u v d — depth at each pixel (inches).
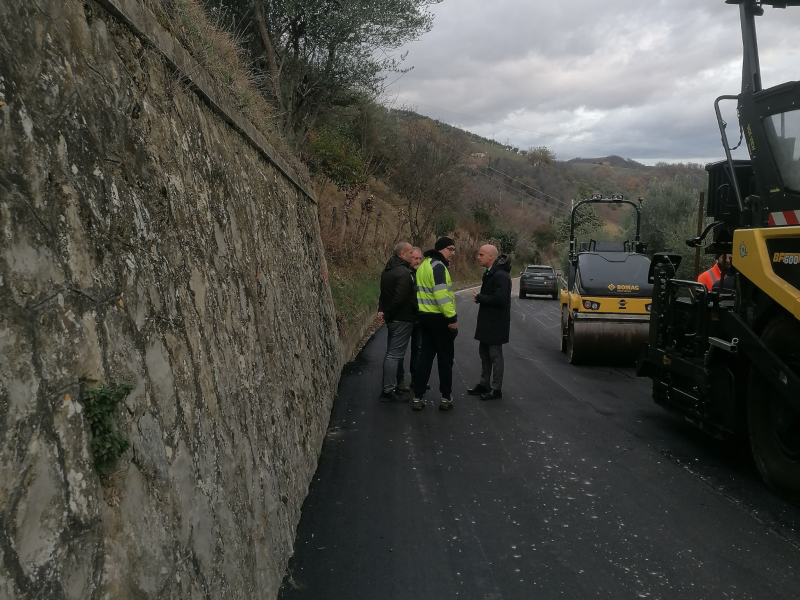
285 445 174.4
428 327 296.2
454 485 203.5
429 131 1249.4
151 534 79.3
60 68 80.5
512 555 156.6
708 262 617.3
